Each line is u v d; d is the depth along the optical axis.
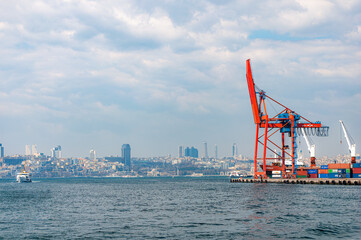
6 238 55.06
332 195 116.44
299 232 56.94
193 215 75.75
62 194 150.38
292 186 167.62
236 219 69.38
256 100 183.62
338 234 55.50
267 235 55.19
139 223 66.56
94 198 125.44
